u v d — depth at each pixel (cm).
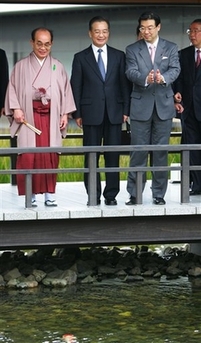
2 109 1075
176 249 1198
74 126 1228
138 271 1066
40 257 1119
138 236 984
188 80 1057
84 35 1209
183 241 998
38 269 1052
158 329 856
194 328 860
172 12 1220
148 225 984
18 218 939
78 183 1238
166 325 868
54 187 984
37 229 961
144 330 852
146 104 996
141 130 1002
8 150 943
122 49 1220
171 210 972
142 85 982
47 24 1200
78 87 999
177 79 1060
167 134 1009
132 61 986
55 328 855
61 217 949
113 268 1076
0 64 1078
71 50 1209
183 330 854
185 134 1073
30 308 920
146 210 966
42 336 830
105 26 996
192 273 1062
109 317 891
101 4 1185
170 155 1444
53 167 990
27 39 1195
